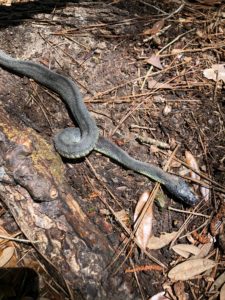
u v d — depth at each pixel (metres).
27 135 0.45
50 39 0.62
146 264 0.44
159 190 0.50
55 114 0.54
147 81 0.59
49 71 0.55
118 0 0.71
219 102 0.58
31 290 0.40
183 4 0.71
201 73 0.61
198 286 0.44
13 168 0.42
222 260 0.45
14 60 0.56
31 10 0.67
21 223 0.42
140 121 0.55
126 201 0.48
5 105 0.51
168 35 0.65
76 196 0.47
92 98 0.56
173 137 0.54
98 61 0.60
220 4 0.72
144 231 0.46
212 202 0.50
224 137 0.55
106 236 0.45
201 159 0.53
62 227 0.42
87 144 0.49
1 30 0.62
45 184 0.42
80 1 0.69
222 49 0.63
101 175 0.50
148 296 0.42
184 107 0.57
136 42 0.63
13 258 0.42
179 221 0.48
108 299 0.40
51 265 0.41
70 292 0.40
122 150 0.50
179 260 0.45
